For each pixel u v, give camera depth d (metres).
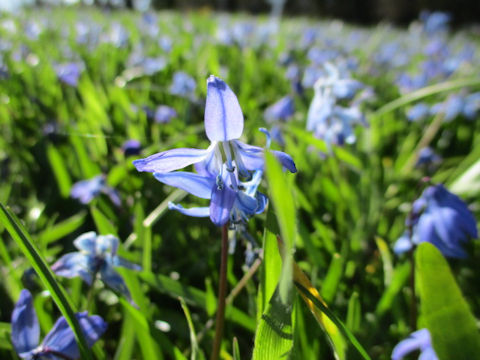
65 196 0.18
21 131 0.24
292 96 0.25
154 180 0.18
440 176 0.22
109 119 0.23
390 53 0.65
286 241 0.05
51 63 0.35
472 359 0.07
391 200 0.21
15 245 0.15
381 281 0.15
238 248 0.14
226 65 0.43
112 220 0.17
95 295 0.13
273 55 0.55
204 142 0.20
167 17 1.07
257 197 0.07
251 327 0.11
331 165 0.19
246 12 2.39
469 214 0.12
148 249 0.12
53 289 0.08
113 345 0.13
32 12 0.96
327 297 0.12
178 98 0.30
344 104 0.24
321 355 0.11
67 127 0.22
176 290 0.12
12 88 0.30
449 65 0.49
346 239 0.16
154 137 0.22
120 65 0.41
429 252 0.07
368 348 0.12
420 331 0.09
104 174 0.18
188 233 0.17
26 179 0.21
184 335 0.12
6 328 0.10
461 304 0.07
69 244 0.16
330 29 1.21
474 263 0.16
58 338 0.08
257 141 0.19
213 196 0.07
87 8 1.14
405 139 0.28
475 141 0.28
